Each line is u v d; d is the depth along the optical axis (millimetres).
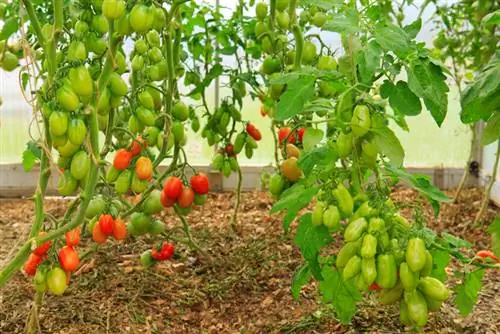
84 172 1702
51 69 1690
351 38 1692
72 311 2553
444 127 4598
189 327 2516
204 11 3162
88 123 1718
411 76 1591
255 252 3180
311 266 1815
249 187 4562
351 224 1476
